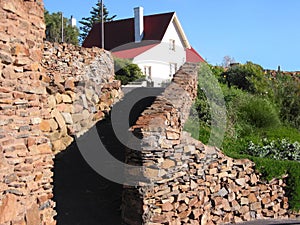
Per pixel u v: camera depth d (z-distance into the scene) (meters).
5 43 4.41
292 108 14.98
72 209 8.54
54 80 10.38
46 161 5.01
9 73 4.46
